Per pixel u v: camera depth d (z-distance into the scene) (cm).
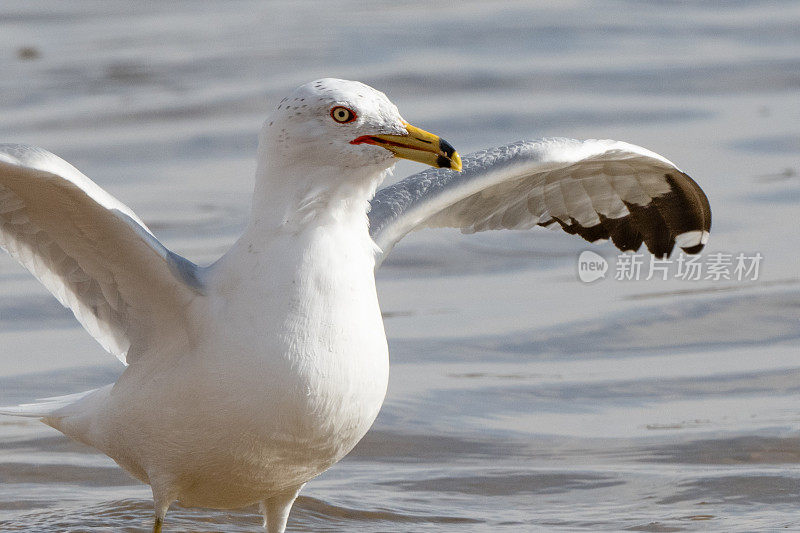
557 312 1620
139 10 3934
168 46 3353
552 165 992
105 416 903
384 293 1716
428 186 1011
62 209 838
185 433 859
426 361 1466
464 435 1271
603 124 2505
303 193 825
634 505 1102
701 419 1292
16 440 1267
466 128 2494
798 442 1220
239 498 922
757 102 2664
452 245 1912
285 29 3553
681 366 1442
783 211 1959
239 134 2509
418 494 1142
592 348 1505
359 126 820
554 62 3072
